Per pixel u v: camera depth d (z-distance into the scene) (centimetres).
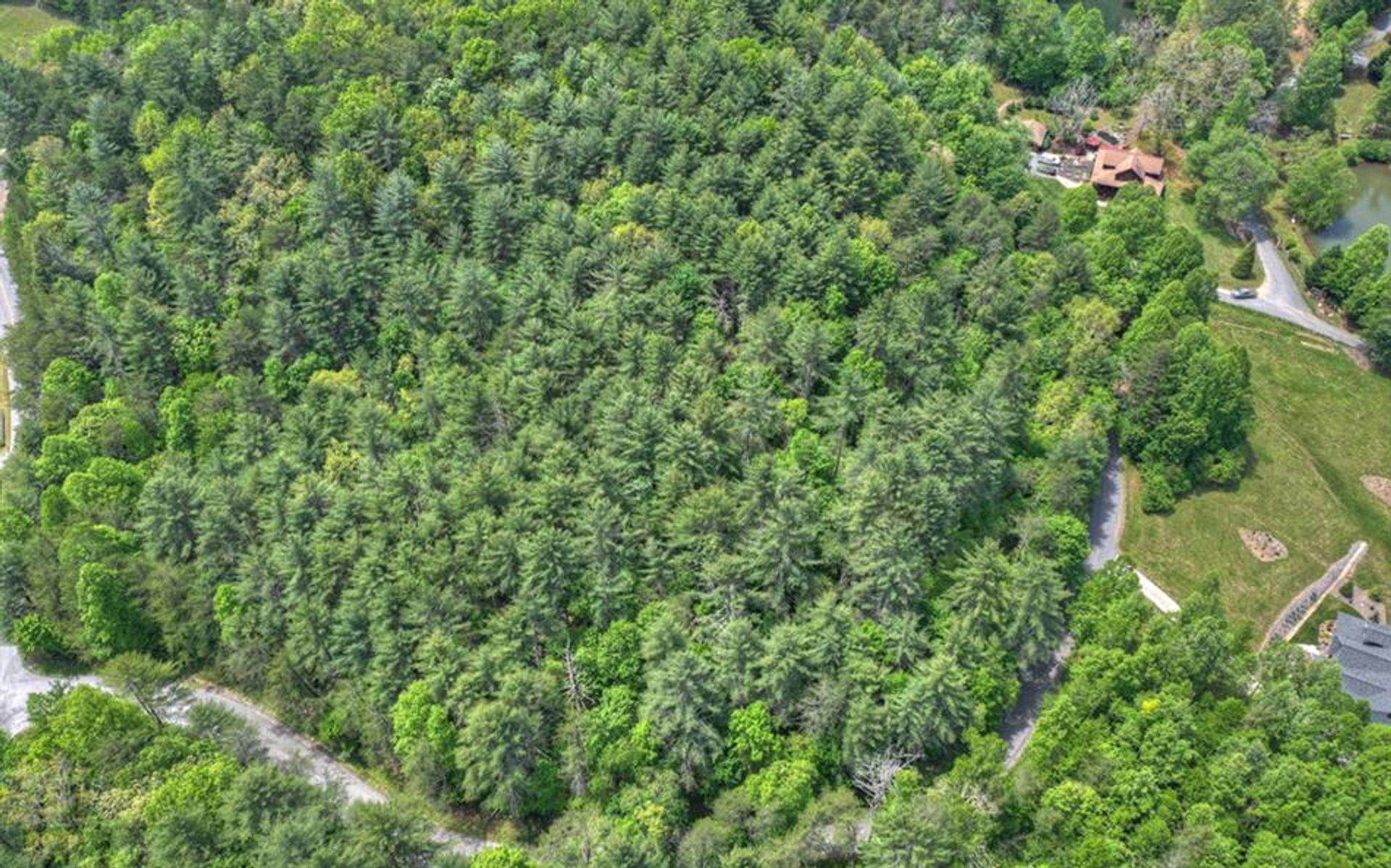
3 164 18400
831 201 15688
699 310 14412
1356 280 17312
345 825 9775
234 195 16150
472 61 17562
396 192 15225
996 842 10131
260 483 12619
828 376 13712
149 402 14162
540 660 11056
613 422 12494
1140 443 14775
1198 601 11619
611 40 18325
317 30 18562
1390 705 11850
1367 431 15825
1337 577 13888
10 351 15038
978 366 14075
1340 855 9469
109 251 15962
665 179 15775
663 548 11706
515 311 14150
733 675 10606
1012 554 12431
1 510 12925
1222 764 10131
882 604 11262
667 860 9812
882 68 18225
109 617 11781
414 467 12581
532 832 10731
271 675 11506
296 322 14275
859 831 10144
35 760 10331
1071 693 11031
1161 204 17625
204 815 9738
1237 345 16962
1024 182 17550
